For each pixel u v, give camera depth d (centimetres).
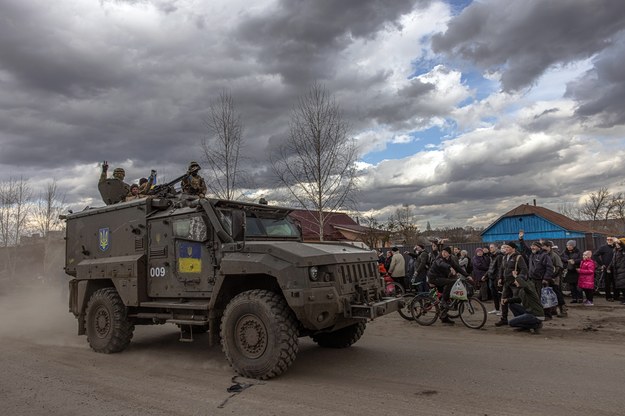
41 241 3544
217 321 667
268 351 593
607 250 1378
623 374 603
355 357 727
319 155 1836
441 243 1267
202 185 916
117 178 1013
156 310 762
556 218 3650
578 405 486
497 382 575
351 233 3788
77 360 745
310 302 579
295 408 491
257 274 636
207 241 683
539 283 1062
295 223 827
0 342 909
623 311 1128
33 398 543
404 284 1427
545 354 723
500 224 3781
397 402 505
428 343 834
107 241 843
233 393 548
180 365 700
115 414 485
